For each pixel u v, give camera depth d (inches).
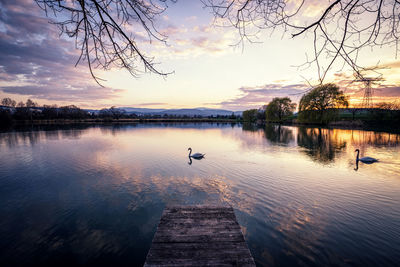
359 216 331.3
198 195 422.6
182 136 1544.0
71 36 104.6
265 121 3715.6
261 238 279.0
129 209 369.4
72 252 262.7
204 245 171.6
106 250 266.7
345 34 97.7
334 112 1742.1
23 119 3491.6
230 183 490.9
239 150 917.2
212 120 5177.2
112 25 107.2
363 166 628.7
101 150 938.7
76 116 4419.3
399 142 1080.2
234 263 153.0
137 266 240.8
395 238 274.8
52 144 1115.3
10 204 392.5
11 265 242.7
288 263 235.1
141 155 829.8
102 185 486.9
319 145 1024.2
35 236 295.6
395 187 454.3
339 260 238.4
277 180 506.9
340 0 90.4
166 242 174.7
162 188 463.5
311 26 99.4
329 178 518.9
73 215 351.3
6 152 895.1
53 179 531.8
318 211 348.8
